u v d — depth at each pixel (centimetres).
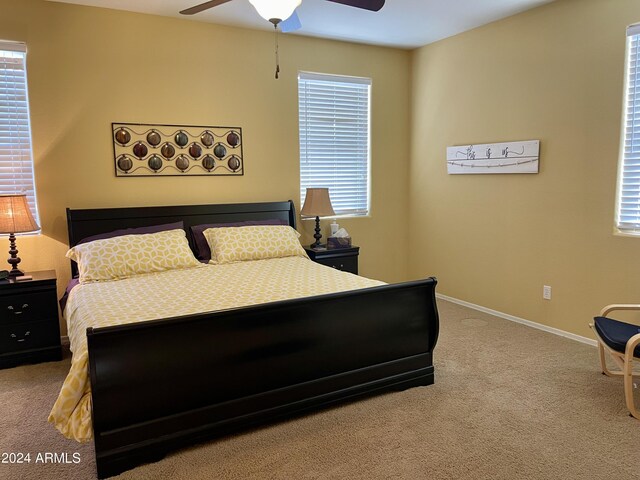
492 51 421
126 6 369
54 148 367
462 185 466
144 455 212
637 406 262
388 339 275
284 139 459
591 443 228
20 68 354
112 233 368
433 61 488
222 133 428
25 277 338
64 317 360
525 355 340
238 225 416
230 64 425
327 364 256
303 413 252
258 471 209
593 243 353
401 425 246
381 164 519
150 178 402
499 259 432
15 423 254
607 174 340
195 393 221
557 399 272
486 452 221
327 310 252
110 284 313
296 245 415
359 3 240
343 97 489
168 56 399
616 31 327
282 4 221
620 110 329
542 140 383
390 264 539
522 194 404
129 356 205
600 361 309
